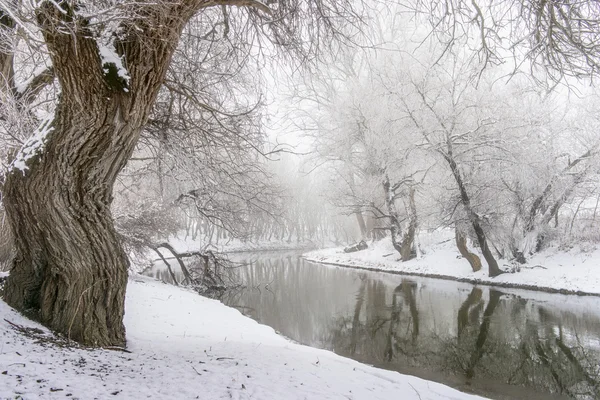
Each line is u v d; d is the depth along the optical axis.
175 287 15.69
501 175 20.02
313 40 7.68
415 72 21.69
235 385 4.12
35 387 3.01
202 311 11.58
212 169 9.91
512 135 19.47
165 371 4.41
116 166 5.36
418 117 21.28
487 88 19.97
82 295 5.32
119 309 5.79
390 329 12.47
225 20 7.68
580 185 19.83
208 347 6.84
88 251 5.33
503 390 7.81
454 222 21.22
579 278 17.53
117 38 4.86
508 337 11.23
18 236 5.46
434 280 21.80
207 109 7.79
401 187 27.86
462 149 20.12
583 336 11.05
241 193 13.56
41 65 7.64
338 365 6.54
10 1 3.60
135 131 5.25
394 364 9.38
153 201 16.48
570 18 5.45
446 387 6.18
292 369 5.43
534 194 20.20
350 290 19.39
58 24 4.17
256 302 16.73
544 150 19.61
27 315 5.38
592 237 20.02
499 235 20.80
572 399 7.35
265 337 9.66
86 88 4.66
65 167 4.99
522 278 18.97
